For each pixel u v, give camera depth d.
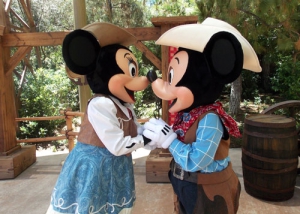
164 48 3.28
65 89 7.75
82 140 1.77
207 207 1.58
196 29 1.54
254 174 2.89
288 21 4.98
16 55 3.74
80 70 1.70
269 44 6.61
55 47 10.68
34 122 6.20
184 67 1.57
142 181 3.50
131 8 8.76
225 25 1.68
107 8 8.86
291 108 3.99
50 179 3.68
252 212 2.68
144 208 2.83
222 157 1.63
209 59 1.48
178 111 1.66
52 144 6.10
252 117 3.04
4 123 3.76
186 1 9.01
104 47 1.79
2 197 3.18
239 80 7.47
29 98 6.42
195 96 1.57
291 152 2.77
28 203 3.03
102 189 1.70
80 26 4.67
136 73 1.88
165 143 1.60
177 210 1.91
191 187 1.62
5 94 3.80
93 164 1.68
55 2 10.51
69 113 4.05
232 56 1.47
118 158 1.78
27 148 4.19
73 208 1.70
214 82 1.56
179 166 1.71
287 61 6.53
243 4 4.98
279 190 2.81
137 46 3.45
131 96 1.82
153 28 3.40
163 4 8.73
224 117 1.62
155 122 1.68
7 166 3.68
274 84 8.27
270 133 2.74
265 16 5.09
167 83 1.68
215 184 1.60
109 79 1.73
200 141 1.51
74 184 1.70
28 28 6.95
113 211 1.73
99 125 1.65
